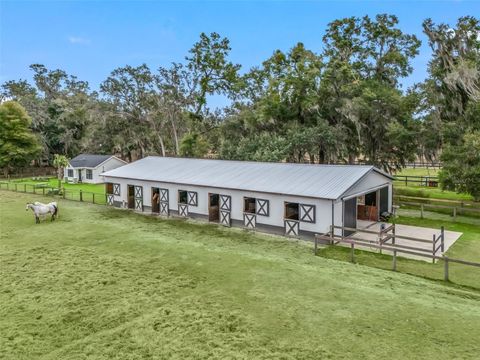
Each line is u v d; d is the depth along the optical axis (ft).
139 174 73.31
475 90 68.74
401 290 31.48
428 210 69.51
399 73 100.37
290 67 99.50
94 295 31.53
